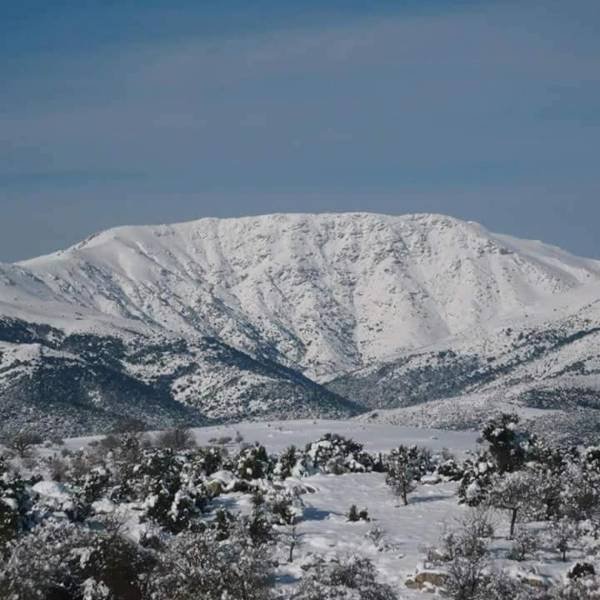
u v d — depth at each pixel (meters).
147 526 82.25
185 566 63.19
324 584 68.88
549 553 89.31
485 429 125.44
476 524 91.19
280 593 69.50
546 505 100.94
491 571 76.62
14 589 58.84
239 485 124.12
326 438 168.50
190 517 101.31
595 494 99.94
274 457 157.50
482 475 119.06
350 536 97.50
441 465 143.62
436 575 77.88
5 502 84.12
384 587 71.00
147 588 64.31
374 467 148.50
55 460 175.50
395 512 110.81
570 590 73.69
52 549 64.94
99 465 168.38
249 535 87.31
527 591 74.31
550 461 124.06
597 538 93.19
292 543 88.81
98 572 65.69
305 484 126.12
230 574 63.28
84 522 95.44
